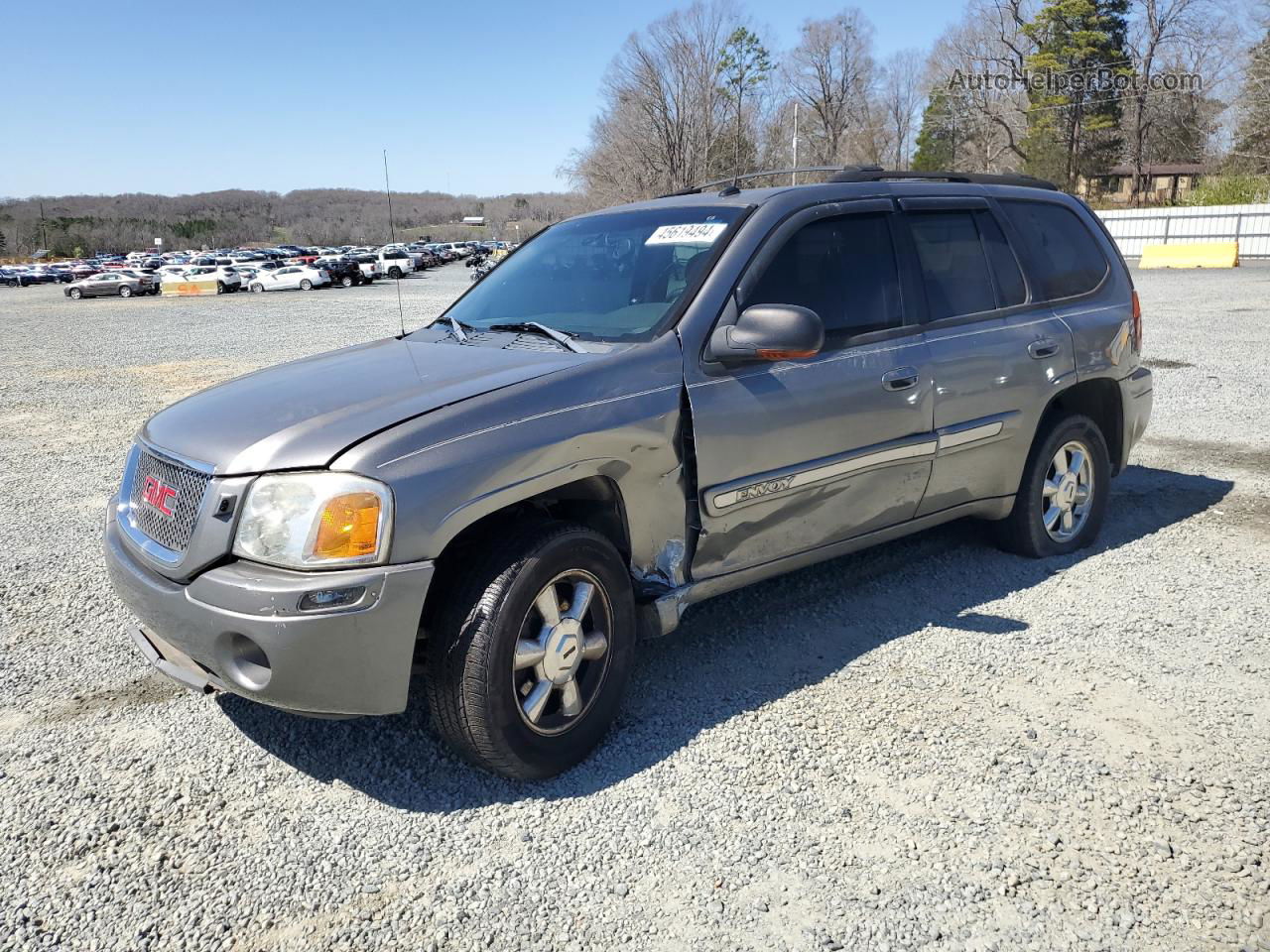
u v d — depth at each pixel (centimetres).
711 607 432
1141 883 247
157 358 1575
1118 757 304
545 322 367
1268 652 375
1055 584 448
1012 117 6819
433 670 284
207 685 286
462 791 298
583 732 308
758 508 350
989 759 304
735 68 5791
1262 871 250
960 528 530
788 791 291
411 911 245
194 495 283
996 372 424
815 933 233
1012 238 455
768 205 371
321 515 263
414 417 282
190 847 274
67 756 324
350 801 294
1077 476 483
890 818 276
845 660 376
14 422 987
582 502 331
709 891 249
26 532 589
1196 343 1245
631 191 5988
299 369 358
